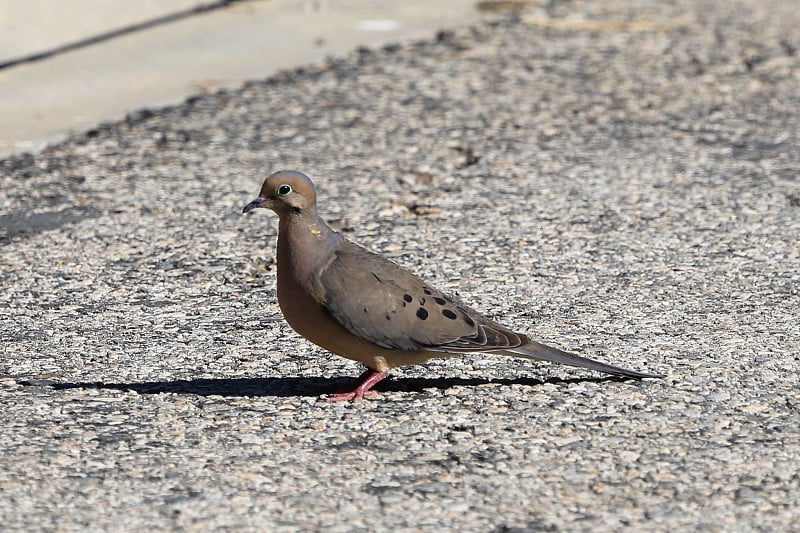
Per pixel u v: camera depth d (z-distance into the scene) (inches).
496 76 784.9
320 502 319.3
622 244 526.9
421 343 368.2
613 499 321.4
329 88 758.5
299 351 422.6
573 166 625.9
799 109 718.5
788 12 958.4
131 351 420.5
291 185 366.9
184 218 557.3
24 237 532.1
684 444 350.6
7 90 738.8
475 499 321.1
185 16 919.0
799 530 307.3
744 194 585.3
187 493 323.6
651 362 408.5
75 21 879.1
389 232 542.6
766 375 398.3
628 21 930.7
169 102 726.5
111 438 353.4
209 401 379.2
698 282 486.6
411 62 815.7
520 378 397.1
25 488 324.5
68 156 636.1
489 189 595.5
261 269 503.8
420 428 360.5
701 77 782.5
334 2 971.9
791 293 475.2
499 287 482.6
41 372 401.7
